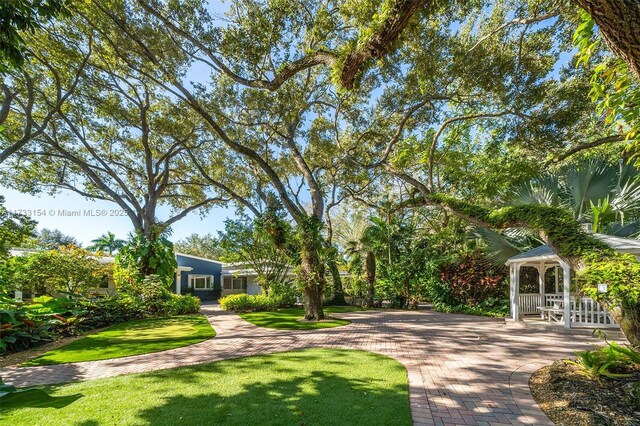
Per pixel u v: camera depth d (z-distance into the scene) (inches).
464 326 360.8
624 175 363.3
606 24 92.7
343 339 286.8
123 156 705.6
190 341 279.4
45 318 307.1
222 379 172.7
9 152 438.9
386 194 731.4
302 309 571.2
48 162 652.7
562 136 407.8
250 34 308.0
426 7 162.6
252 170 710.5
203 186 785.6
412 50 348.8
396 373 183.2
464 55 353.1
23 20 152.5
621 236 351.3
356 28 310.3
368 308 580.4
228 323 393.7
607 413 128.4
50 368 200.8
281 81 257.4
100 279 500.1
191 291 928.9
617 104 148.1
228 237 594.2
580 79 374.3
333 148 558.3
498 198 554.6
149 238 563.8
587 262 178.9
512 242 450.6
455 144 613.6
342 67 174.6
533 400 148.3
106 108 561.9
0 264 396.5
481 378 177.9
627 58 96.0
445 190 625.3
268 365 199.5
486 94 410.6
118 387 160.7
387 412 132.5
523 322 361.7
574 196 387.2
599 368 166.9
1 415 126.6
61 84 511.2
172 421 123.2
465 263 518.0
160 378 175.0
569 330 317.7
